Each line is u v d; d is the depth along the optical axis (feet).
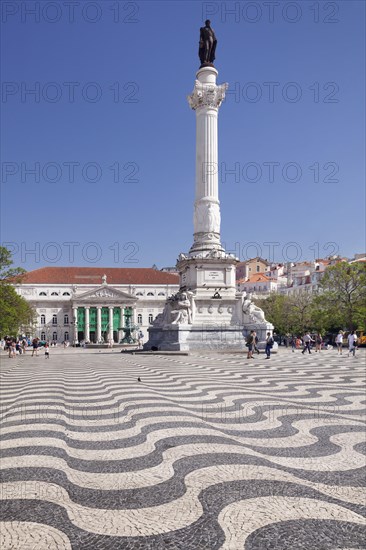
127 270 328.49
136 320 306.76
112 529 10.80
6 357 108.06
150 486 13.51
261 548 9.81
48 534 10.57
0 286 119.24
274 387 35.04
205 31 101.86
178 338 85.40
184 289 95.14
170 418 23.04
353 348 86.58
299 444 17.97
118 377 44.09
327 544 9.95
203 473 14.58
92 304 296.92
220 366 56.18
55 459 16.29
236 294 92.99
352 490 13.05
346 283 149.59
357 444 17.94
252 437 19.11
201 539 10.25
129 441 18.63
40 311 300.40
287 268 344.90
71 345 268.41
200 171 97.30
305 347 96.63
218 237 96.53
